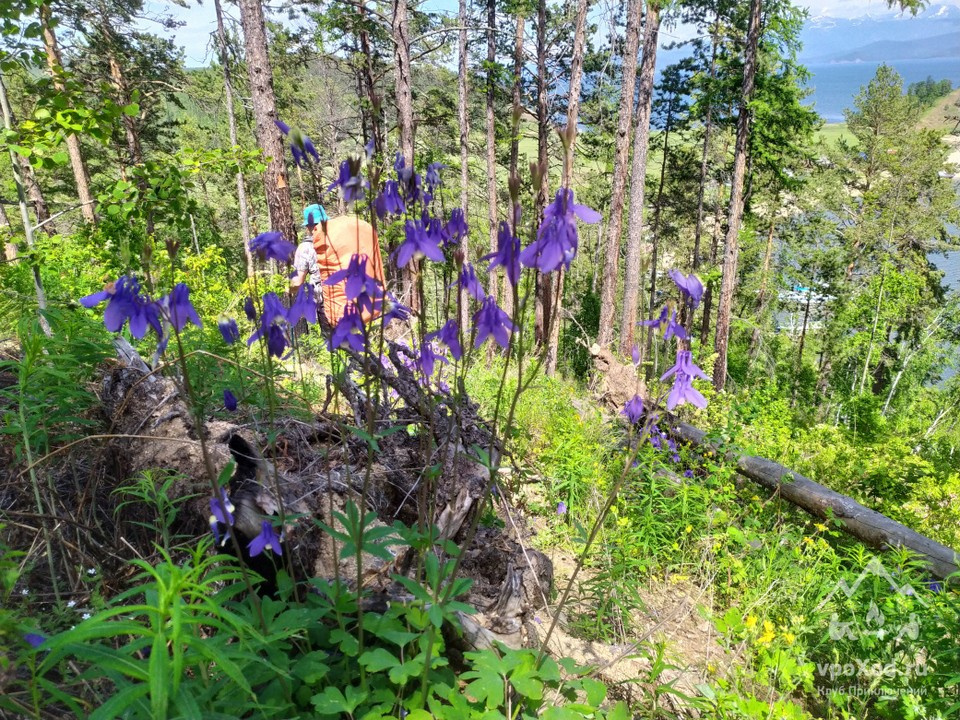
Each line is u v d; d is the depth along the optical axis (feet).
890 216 110.52
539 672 6.82
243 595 8.18
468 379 22.15
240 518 8.02
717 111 93.40
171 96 69.05
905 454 26.30
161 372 10.75
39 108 13.47
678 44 96.73
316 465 9.59
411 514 9.93
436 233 6.22
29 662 4.81
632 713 9.00
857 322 99.60
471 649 8.56
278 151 33.83
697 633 11.94
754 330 106.01
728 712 9.16
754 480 20.72
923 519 22.72
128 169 17.07
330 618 7.59
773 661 10.19
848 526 17.69
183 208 18.03
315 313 6.36
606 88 68.18
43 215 49.60
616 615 11.36
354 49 77.00
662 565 14.38
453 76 89.92
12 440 9.59
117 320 5.57
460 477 10.32
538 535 13.97
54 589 7.30
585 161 95.66
